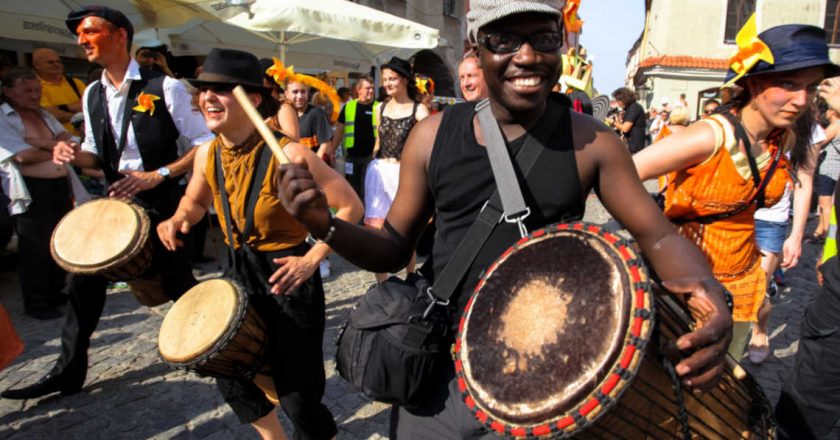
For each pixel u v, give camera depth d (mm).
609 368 1122
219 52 2166
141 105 3186
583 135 1411
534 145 1415
